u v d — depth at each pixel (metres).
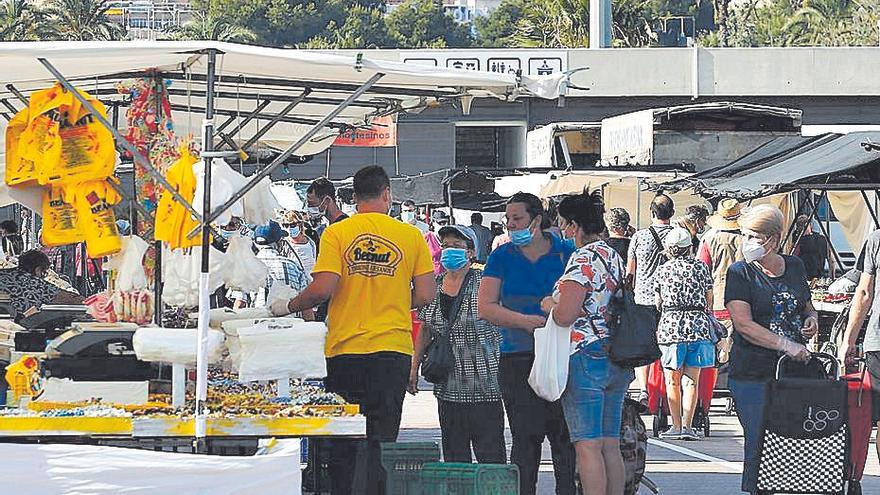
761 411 12.81
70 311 13.35
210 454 10.52
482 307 12.62
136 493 9.84
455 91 12.59
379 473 11.52
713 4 143.50
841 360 14.38
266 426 10.02
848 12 120.56
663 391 19.48
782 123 33.00
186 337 10.31
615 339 11.98
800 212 24.30
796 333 12.95
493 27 140.50
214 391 10.96
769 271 12.97
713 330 19.08
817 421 12.59
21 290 15.65
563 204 12.64
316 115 15.93
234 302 17.75
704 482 15.88
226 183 10.41
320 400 10.73
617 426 12.30
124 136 11.95
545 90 11.28
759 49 52.62
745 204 28.53
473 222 33.91
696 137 32.38
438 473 11.33
